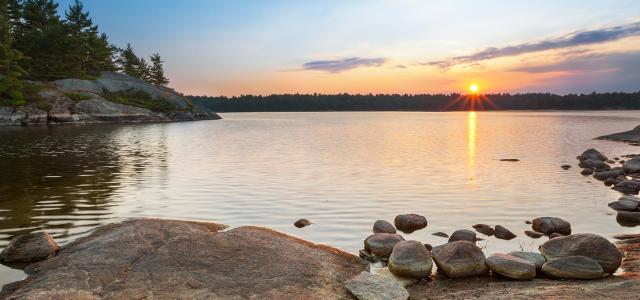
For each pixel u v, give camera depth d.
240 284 8.47
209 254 9.68
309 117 178.00
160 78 155.50
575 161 31.97
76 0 115.50
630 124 96.19
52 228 14.12
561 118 144.38
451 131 73.06
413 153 37.84
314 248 10.69
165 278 8.64
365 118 162.00
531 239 13.11
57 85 100.25
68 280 8.62
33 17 101.94
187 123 103.12
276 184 22.03
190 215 15.92
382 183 22.44
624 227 14.34
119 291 8.20
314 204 17.64
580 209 16.92
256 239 10.66
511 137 57.81
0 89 80.69
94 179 23.42
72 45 104.38
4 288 8.84
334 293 8.41
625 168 26.23
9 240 12.81
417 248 10.01
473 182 22.84
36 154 35.19
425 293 8.75
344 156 35.31
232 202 17.97
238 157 34.31
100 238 10.98
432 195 19.52
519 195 19.55
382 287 8.43
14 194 19.34
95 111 93.62
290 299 7.99
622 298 7.39
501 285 8.85
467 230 13.02
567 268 9.09
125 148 40.91
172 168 27.80
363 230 14.03
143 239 10.70
